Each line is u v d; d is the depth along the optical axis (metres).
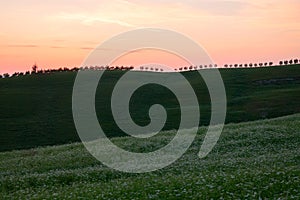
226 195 19.55
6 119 84.62
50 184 27.92
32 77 124.94
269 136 41.28
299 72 126.56
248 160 30.31
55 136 71.31
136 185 22.81
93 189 23.25
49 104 96.19
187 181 22.62
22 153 43.72
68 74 127.94
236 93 104.62
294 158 29.94
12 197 23.50
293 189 20.00
